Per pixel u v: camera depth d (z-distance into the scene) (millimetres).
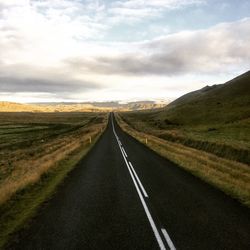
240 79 122250
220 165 20172
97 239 8359
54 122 121562
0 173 21688
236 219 9844
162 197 12844
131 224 9523
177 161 23109
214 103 100188
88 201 12383
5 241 8375
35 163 23828
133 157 26547
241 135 42469
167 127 77438
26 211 11141
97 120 136125
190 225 9328
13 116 172500
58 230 9094
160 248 7688
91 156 27609
